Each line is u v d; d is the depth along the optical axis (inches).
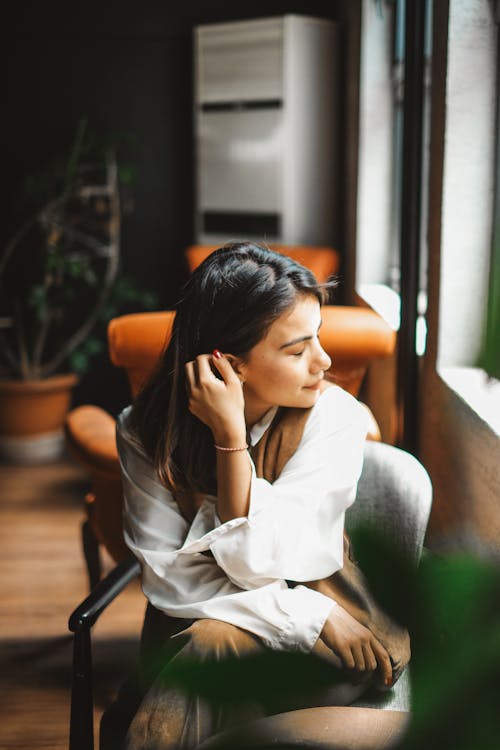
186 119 197.8
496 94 81.5
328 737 41.3
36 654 107.0
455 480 78.8
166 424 55.2
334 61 172.4
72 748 56.8
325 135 173.6
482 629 24.5
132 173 191.0
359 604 54.6
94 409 109.4
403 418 97.8
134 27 193.5
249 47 172.2
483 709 23.2
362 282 153.1
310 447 54.7
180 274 204.4
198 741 46.6
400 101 143.4
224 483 51.8
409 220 95.7
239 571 51.3
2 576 130.1
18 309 200.5
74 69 195.3
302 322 51.3
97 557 111.7
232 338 51.6
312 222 175.8
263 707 47.9
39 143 197.8
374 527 25.6
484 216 83.0
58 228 188.1
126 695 57.7
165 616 56.9
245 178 178.7
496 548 64.8
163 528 56.1
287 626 50.2
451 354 85.5
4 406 182.7
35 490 168.6
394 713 43.3
